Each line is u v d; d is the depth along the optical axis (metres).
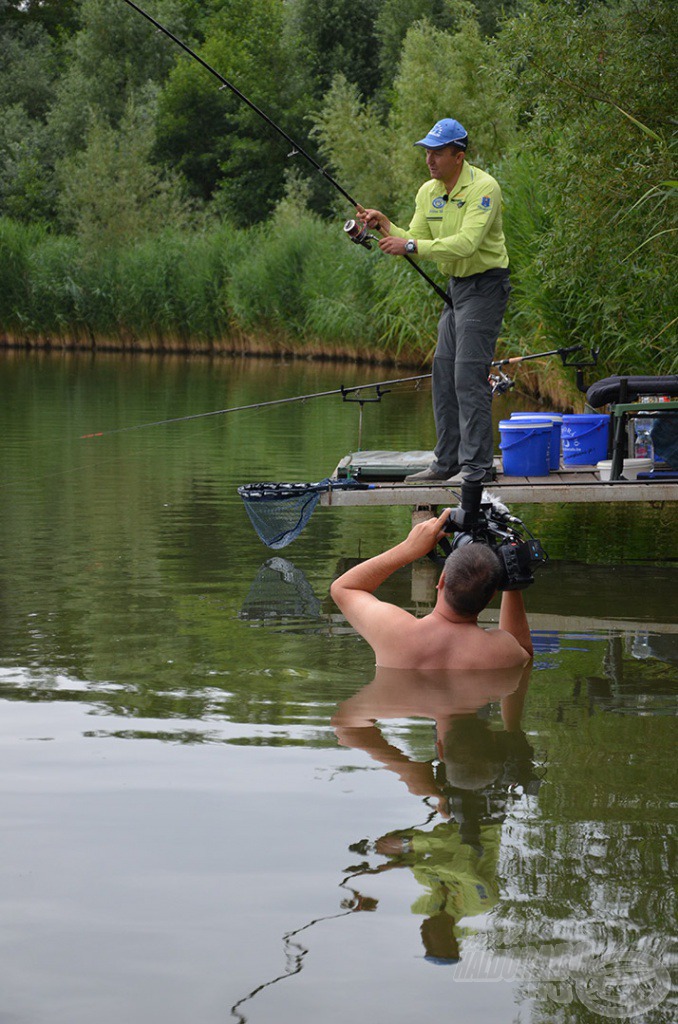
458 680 4.34
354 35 42.50
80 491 8.98
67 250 30.91
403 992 2.31
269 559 6.70
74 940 2.50
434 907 2.63
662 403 7.24
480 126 24.34
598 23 10.05
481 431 6.87
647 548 7.30
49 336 31.28
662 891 2.69
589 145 10.05
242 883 2.74
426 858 2.86
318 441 12.09
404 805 3.17
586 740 3.68
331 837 2.97
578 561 6.86
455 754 3.55
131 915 2.61
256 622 5.21
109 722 3.84
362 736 3.72
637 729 3.79
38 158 41.22
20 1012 2.25
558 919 2.57
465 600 4.51
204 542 7.14
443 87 24.81
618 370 12.25
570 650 4.80
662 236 9.55
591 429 7.93
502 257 6.80
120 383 19.36
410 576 6.49
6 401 16.19
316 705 4.02
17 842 2.96
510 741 3.67
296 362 25.38
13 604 5.49
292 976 2.36
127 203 32.03
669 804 3.17
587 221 10.09
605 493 7.16
